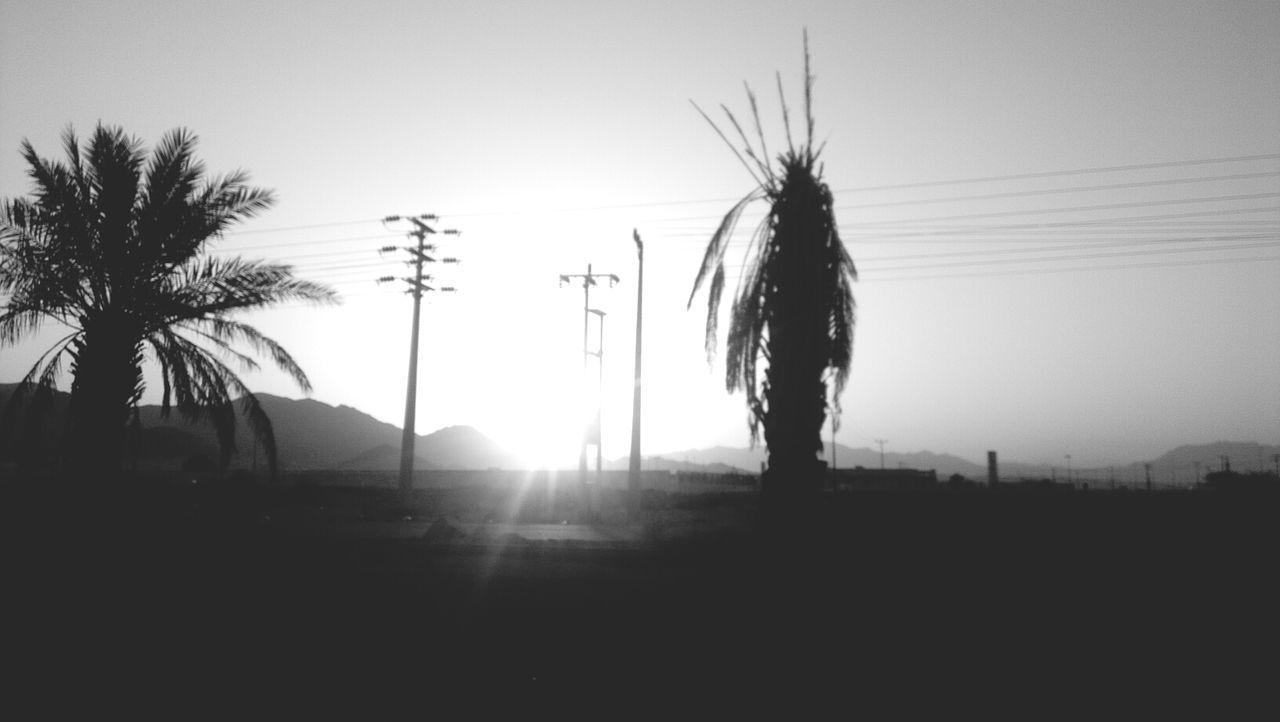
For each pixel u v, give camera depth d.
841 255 11.94
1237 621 11.60
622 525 35.44
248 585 14.97
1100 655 9.67
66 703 8.00
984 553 18.80
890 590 13.11
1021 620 11.59
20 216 18.38
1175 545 20.14
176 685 8.59
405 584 15.12
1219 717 7.61
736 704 8.00
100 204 19.14
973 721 7.50
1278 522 23.05
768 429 11.28
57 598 13.37
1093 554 18.94
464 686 8.57
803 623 10.65
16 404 19.78
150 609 12.61
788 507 11.01
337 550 21.27
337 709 7.86
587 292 49.00
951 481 58.69
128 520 21.95
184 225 19.58
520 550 21.22
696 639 10.43
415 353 43.22
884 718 7.60
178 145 19.98
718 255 12.46
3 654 9.78
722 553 18.45
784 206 11.53
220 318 21.33
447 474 66.31
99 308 19.61
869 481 58.41
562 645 10.23
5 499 21.98
